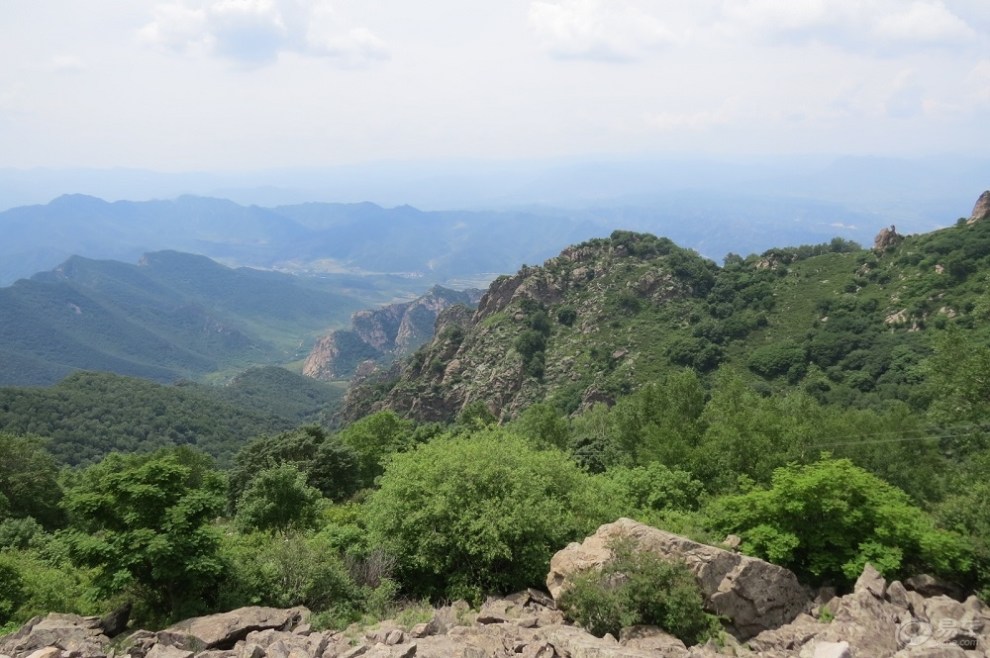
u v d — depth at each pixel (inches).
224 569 601.0
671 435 1413.6
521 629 533.0
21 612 647.1
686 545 584.7
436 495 718.5
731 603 546.0
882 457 1284.4
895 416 1439.5
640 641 496.1
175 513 578.2
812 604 592.7
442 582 703.7
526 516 697.0
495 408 3614.7
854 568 606.5
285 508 1040.8
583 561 614.9
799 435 1315.2
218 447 4512.8
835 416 1567.4
